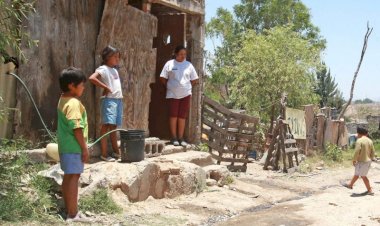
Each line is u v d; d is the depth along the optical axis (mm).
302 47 19219
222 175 7984
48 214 5254
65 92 5230
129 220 5582
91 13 7191
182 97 8328
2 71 6082
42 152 6152
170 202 6648
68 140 5133
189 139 9055
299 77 18578
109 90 6605
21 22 6227
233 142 9805
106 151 6824
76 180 5230
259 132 12758
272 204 7332
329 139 15633
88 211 5594
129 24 7535
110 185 6078
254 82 18562
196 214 6223
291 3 32875
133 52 7672
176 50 8328
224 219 6172
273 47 18875
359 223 6160
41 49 6508
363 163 8516
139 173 6332
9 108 5883
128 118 7652
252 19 33562
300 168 11133
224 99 25562
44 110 6582
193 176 7203
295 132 12719
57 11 6715
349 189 8953
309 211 6730
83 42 7086
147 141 7527
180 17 8867
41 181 5617
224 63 29969
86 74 7141
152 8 9125
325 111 17391
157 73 9055
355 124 31891
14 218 4969
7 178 5434
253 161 11820
